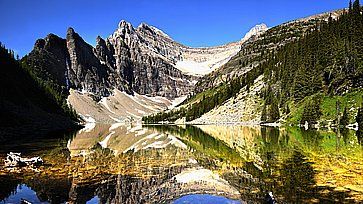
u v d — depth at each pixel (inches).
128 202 872.3
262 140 2620.6
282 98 5989.2
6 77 5994.1
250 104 6884.8
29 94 6461.6
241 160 1566.2
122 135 3927.2
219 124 6609.3
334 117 4284.0
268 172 1220.5
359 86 4512.8
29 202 825.5
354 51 4845.0
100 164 1504.7
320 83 5265.8
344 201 804.0
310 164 1347.2
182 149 2181.3
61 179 1128.8
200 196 916.0
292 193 889.5
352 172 1155.3
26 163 1401.3
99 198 904.3
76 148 2220.7
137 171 1331.2
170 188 1028.5
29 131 3831.2
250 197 886.4
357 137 2581.2
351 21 6235.2
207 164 1502.2
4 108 4202.8
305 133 3233.3
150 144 2598.4
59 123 6166.3
